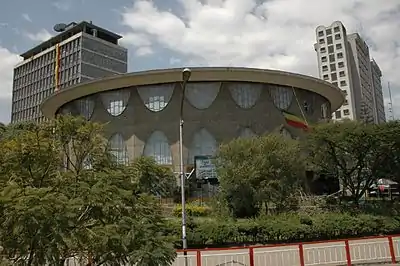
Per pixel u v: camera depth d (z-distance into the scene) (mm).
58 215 7973
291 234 22219
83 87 45438
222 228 21094
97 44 112625
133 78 43250
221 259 14273
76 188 9352
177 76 42562
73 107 48469
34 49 122375
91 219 9031
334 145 31656
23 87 120062
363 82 126125
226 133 42406
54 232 7828
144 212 10172
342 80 120312
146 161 31516
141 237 9086
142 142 42906
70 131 13641
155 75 42625
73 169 12125
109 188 9344
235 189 28188
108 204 8961
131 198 9945
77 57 108688
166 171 34500
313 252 15562
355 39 125250
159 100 43562
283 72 43938
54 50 114438
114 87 44812
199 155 41656
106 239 8406
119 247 8688
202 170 39875
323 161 32969
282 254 15031
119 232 8844
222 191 28875
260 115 43812
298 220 24094
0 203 8000
